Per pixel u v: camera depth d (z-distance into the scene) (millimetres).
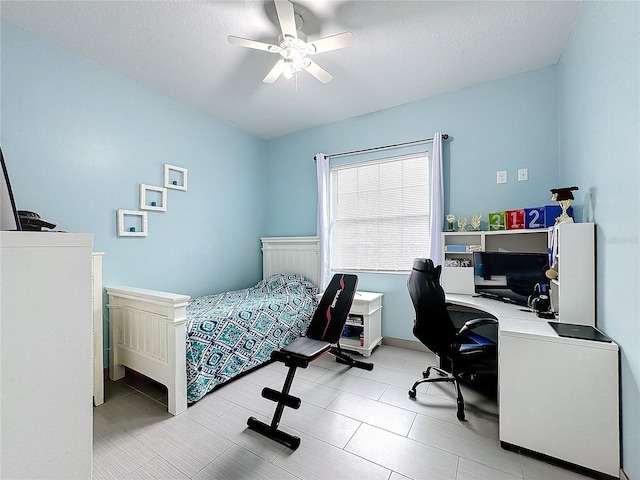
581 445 1455
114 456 1575
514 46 2291
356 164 3600
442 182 2959
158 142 2947
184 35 2150
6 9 1880
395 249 3379
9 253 637
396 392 2268
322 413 1982
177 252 3125
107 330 2525
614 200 1442
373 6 1887
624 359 1351
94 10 1897
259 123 3787
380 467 1501
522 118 2670
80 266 750
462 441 1699
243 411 2010
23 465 648
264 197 4316
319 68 2186
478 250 2707
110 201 2564
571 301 1771
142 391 2293
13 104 2039
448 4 1874
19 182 2066
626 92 1295
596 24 1638
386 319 3367
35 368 668
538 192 2600
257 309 2750
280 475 1449
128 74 2654
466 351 2021
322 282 3613
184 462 1534
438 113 3066
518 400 1601
